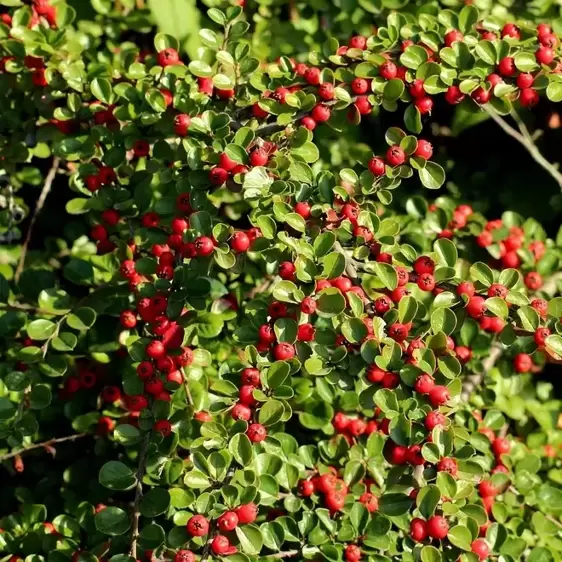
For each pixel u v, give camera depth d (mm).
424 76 2729
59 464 3480
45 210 4246
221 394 2721
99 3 3705
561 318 2443
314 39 4137
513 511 3146
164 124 2898
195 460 2299
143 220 3004
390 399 2260
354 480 2877
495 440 3197
